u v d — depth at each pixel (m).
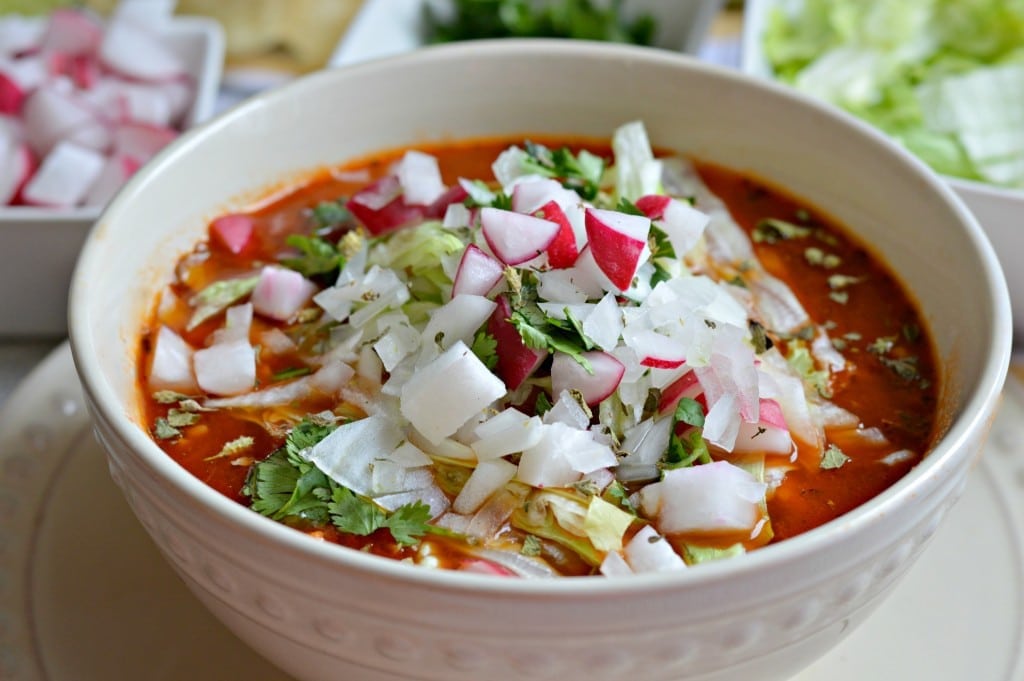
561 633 0.21
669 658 0.22
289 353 0.28
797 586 0.21
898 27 0.45
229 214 0.31
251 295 0.30
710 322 0.26
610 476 0.25
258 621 0.23
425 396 0.25
